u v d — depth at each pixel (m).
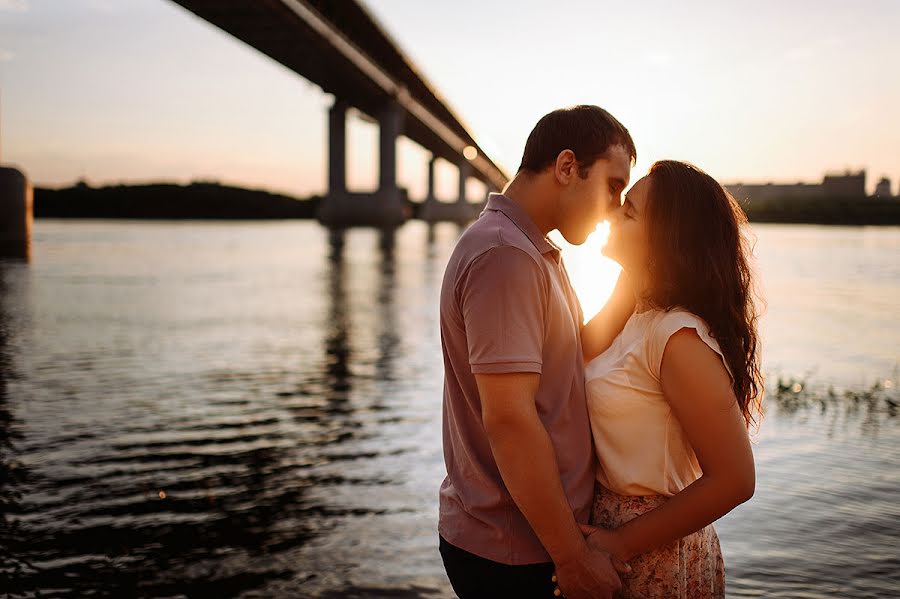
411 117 82.56
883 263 25.45
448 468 2.09
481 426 1.94
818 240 41.69
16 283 19.78
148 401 7.34
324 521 4.29
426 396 7.44
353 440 5.93
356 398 7.39
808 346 9.72
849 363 8.56
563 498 1.79
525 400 1.77
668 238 1.85
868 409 6.39
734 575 3.42
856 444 5.39
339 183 72.56
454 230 74.44
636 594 1.92
